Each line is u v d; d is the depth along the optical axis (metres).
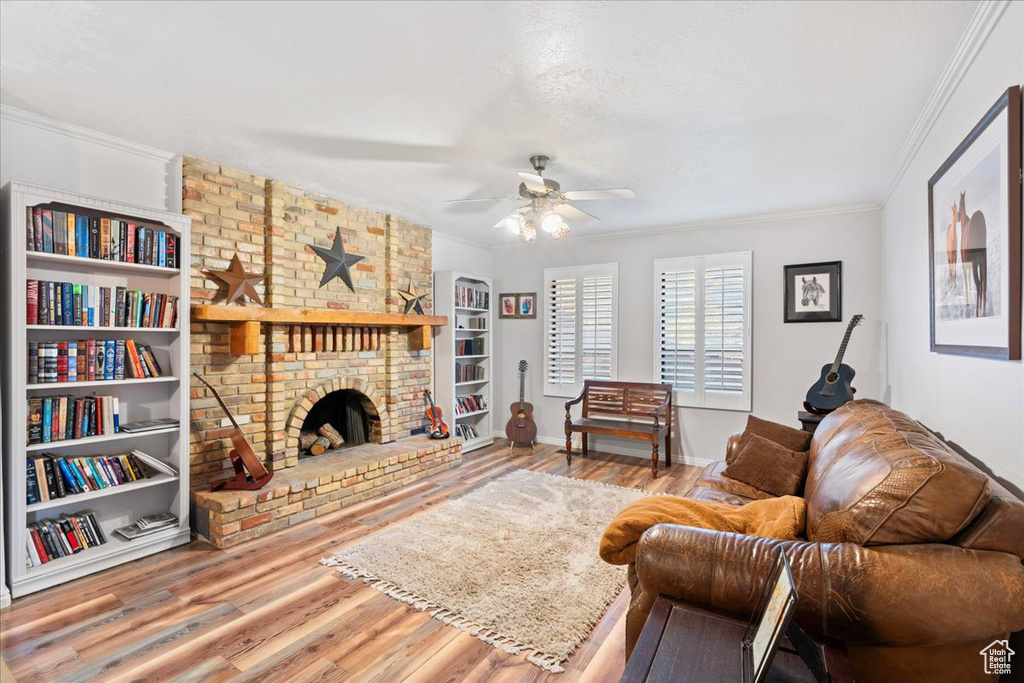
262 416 3.67
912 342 3.08
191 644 2.06
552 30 1.87
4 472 2.42
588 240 5.70
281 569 2.71
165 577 2.62
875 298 4.24
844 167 3.34
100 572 2.67
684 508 1.85
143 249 2.88
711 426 4.99
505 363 6.29
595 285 5.62
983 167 1.80
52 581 2.51
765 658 0.94
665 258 5.22
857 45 1.95
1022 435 1.56
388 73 2.18
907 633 1.21
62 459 2.61
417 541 3.04
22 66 2.13
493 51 2.01
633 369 5.43
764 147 3.01
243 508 3.08
